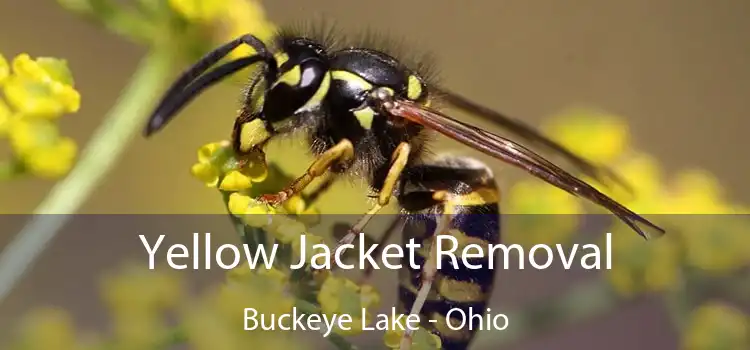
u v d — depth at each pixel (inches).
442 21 4.9
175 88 2.5
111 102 4.3
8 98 2.5
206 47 2.8
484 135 2.7
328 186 2.7
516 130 3.0
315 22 3.0
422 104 2.7
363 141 2.7
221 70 2.6
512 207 3.2
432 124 2.7
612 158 3.3
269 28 2.9
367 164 2.7
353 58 2.7
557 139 3.3
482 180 2.8
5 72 2.5
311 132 2.7
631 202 3.2
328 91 2.7
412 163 2.8
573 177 2.7
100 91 4.3
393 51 2.9
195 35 2.8
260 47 2.6
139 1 2.8
